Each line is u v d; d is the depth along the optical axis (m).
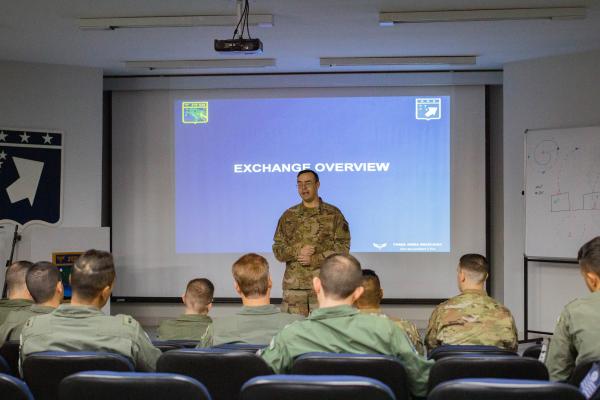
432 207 7.83
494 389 1.70
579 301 2.63
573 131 6.75
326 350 2.38
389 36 6.30
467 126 7.82
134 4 5.29
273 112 7.94
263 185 7.95
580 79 6.91
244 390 1.79
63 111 7.37
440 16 5.50
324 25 5.90
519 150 7.28
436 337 3.34
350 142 7.88
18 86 7.18
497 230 7.99
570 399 1.68
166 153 8.02
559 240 6.80
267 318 2.91
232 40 4.96
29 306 3.45
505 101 7.38
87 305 2.57
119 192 8.05
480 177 7.81
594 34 6.21
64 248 6.51
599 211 6.58
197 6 5.35
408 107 7.86
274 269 7.93
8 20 5.68
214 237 7.98
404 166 7.86
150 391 1.88
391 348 2.36
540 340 6.97
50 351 2.33
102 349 2.49
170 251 8.00
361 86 7.86
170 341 3.30
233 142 7.96
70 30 6.00
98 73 7.53
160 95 8.02
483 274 3.44
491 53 6.97
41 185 7.22
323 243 5.57
